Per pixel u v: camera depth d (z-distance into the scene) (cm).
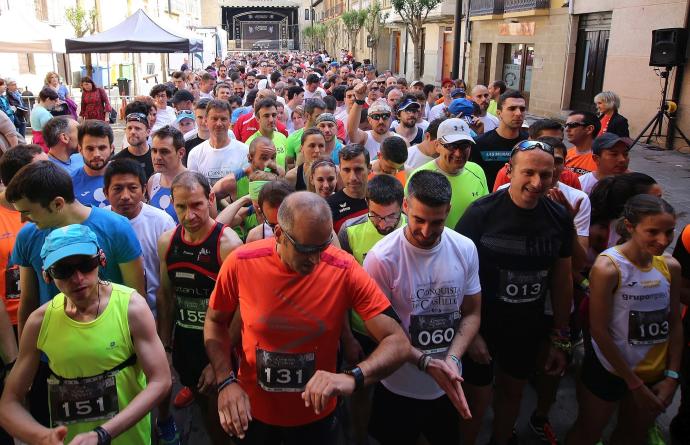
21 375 227
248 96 909
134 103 533
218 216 355
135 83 2652
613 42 1426
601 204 366
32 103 1711
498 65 2156
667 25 1238
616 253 281
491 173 468
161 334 318
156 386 231
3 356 296
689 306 320
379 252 268
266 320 228
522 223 288
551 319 320
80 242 217
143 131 503
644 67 1320
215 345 248
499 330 301
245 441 253
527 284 292
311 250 209
